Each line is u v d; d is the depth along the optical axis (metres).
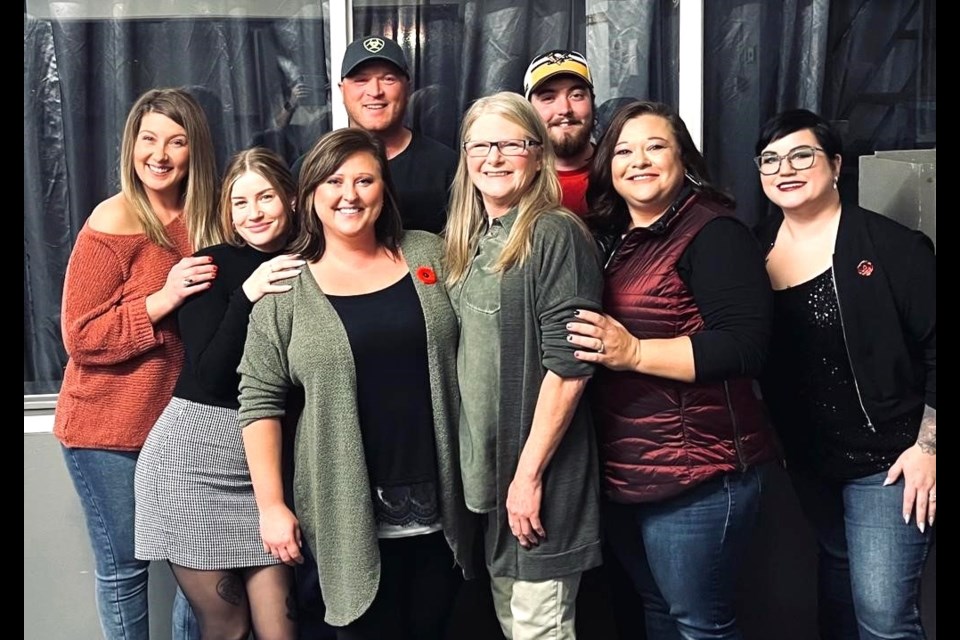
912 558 2.22
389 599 2.14
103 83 2.70
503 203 2.12
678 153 2.12
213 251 2.26
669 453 2.11
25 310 2.74
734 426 2.12
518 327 2.06
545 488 2.11
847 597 2.45
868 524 2.24
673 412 2.10
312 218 2.16
